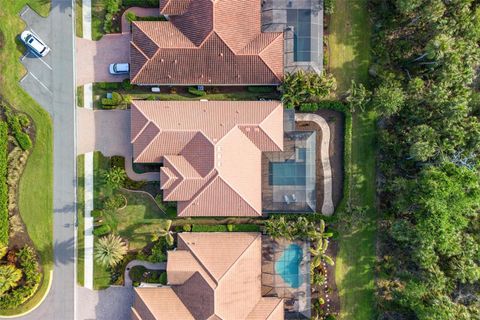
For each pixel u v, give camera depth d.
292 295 47.34
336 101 48.03
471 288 46.28
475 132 44.19
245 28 45.22
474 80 48.94
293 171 46.97
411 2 42.69
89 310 49.47
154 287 46.66
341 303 49.50
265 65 45.12
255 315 45.47
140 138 45.09
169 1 44.72
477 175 44.66
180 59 45.06
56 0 48.62
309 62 46.66
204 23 43.84
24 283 48.66
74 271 49.28
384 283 49.31
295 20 46.69
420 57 45.66
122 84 48.50
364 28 48.97
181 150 45.25
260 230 48.50
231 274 44.53
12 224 48.53
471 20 44.47
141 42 45.38
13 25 48.66
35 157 49.00
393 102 44.28
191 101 46.25
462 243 45.25
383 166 48.31
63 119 49.00
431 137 44.66
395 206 47.41
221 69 45.69
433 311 43.16
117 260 46.72
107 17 48.00
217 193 44.31
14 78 48.91
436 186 41.78
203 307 44.38
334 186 49.28
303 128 49.00
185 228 48.50
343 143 49.03
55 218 49.09
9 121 48.44
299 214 48.22
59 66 48.91
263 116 45.00
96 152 49.06
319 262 45.22
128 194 49.00
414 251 45.16
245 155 45.06
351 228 49.19
